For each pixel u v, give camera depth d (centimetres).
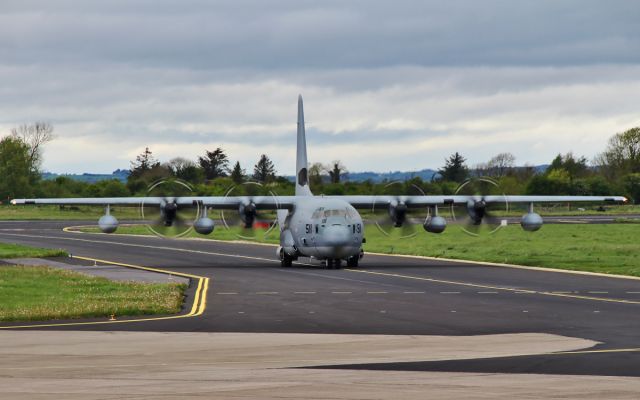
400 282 14475
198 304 11588
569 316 10194
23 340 8438
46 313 10344
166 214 17850
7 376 6612
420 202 18512
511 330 9100
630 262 17962
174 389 6138
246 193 18875
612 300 11806
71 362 7206
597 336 8650
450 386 6247
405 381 6425
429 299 12031
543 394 5966
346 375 6656
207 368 6944
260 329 9238
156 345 8119
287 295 12619
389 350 7819
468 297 12231
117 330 9169
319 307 11194
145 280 14950
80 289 13300
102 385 6272
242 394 5978
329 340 8438
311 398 5866
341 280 14888
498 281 14575
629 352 7681
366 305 11362
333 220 16738
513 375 6650
